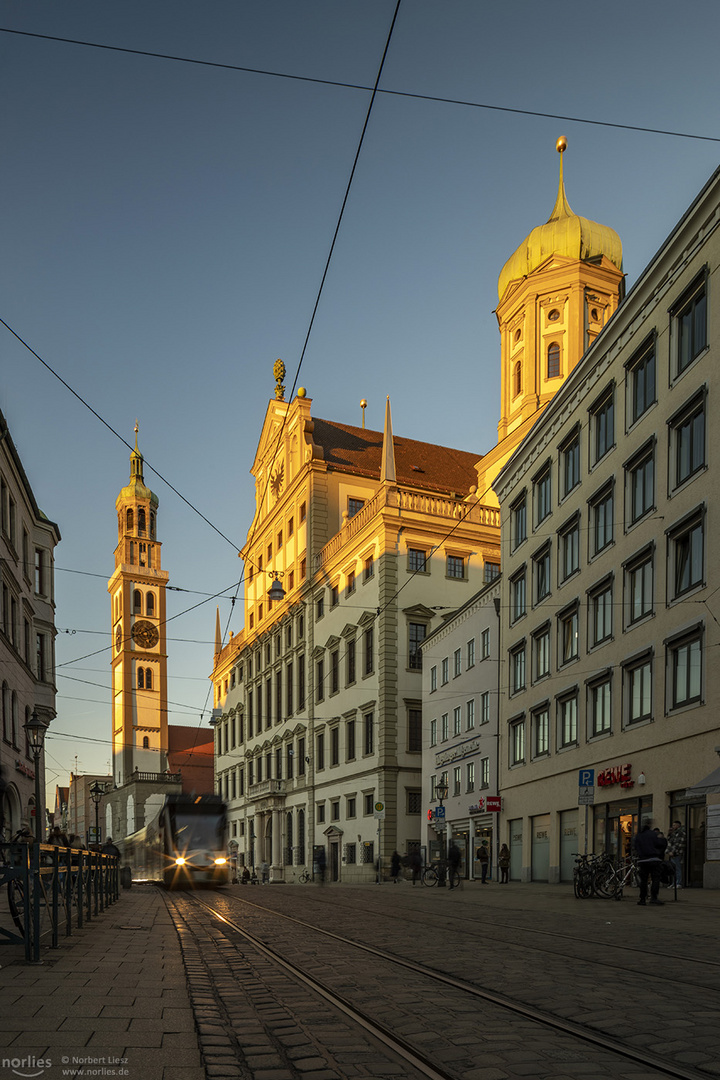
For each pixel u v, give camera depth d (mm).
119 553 126438
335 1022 7430
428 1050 6473
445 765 46188
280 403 71188
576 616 33594
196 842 37688
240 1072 5703
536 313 56375
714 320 25281
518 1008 7961
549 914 17797
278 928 15891
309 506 62969
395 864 47000
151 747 122188
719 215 25203
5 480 35094
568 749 33375
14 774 37312
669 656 26844
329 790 58312
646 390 29562
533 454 38375
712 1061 6078
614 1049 6473
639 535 29109
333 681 58938
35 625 43250
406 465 66938
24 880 10469
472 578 54781
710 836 24078
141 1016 7254
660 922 15445
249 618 78625
